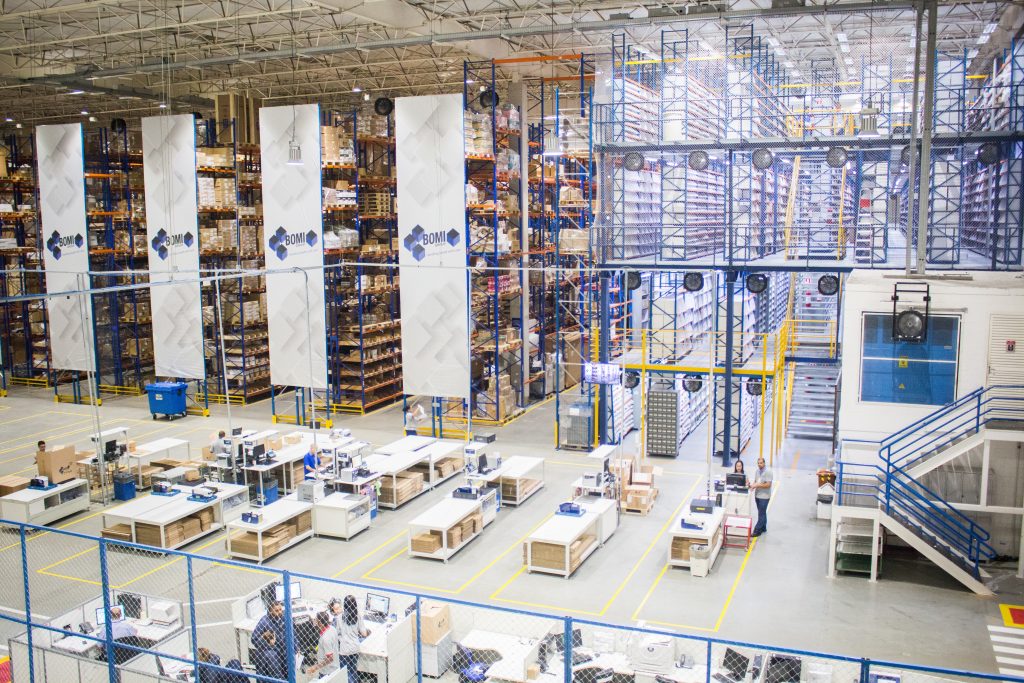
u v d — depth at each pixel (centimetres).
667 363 2516
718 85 2931
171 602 1395
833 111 2619
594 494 1945
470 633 1315
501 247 2869
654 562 1764
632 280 2481
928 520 1675
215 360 3225
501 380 2944
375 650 1270
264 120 2694
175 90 3934
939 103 2914
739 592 1620
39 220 3422
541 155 3228
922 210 1916
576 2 2492
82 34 2989
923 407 1789
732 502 1928
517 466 2145
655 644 1230
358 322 3022
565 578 1683
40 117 4250
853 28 2925
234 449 2108
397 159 2592
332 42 3116
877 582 1667
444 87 3897
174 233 2916
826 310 3294
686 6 2253
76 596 1612
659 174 2825
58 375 3566
